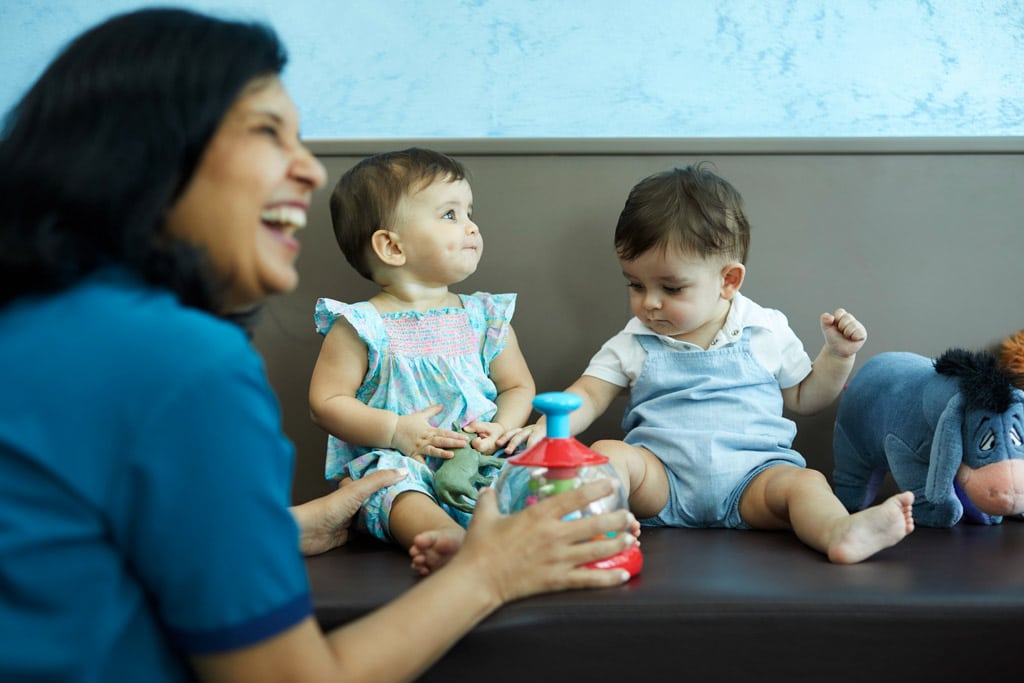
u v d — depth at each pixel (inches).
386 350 50.8
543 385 54.7
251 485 21.6
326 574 37.2
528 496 35.9
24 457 20.4
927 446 44.6
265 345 54.6
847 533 36.5
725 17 53.1
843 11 52.9
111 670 21.1
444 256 50.5
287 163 26.1
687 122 53.8
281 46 26.9
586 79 53.7
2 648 20.0
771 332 50.8
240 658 21.7
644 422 50.5
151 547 20.9
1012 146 52.6
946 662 30.8
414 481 44.6
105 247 23.1
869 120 53.6
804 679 31.0
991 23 53.0
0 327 22.1
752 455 47.4
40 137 23.0
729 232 48.3
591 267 54.1
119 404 20.8
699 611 30.9
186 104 23.5
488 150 53.7
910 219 53.2
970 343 53.4
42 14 53.7
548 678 30.5
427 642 26.4
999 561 36.4
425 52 54.0
